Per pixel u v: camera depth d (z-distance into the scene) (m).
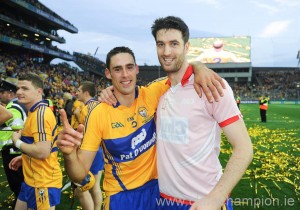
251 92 67.19
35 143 3.12
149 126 2.60
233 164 1.76
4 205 5.09
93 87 4.98
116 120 2.50
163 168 2.33
